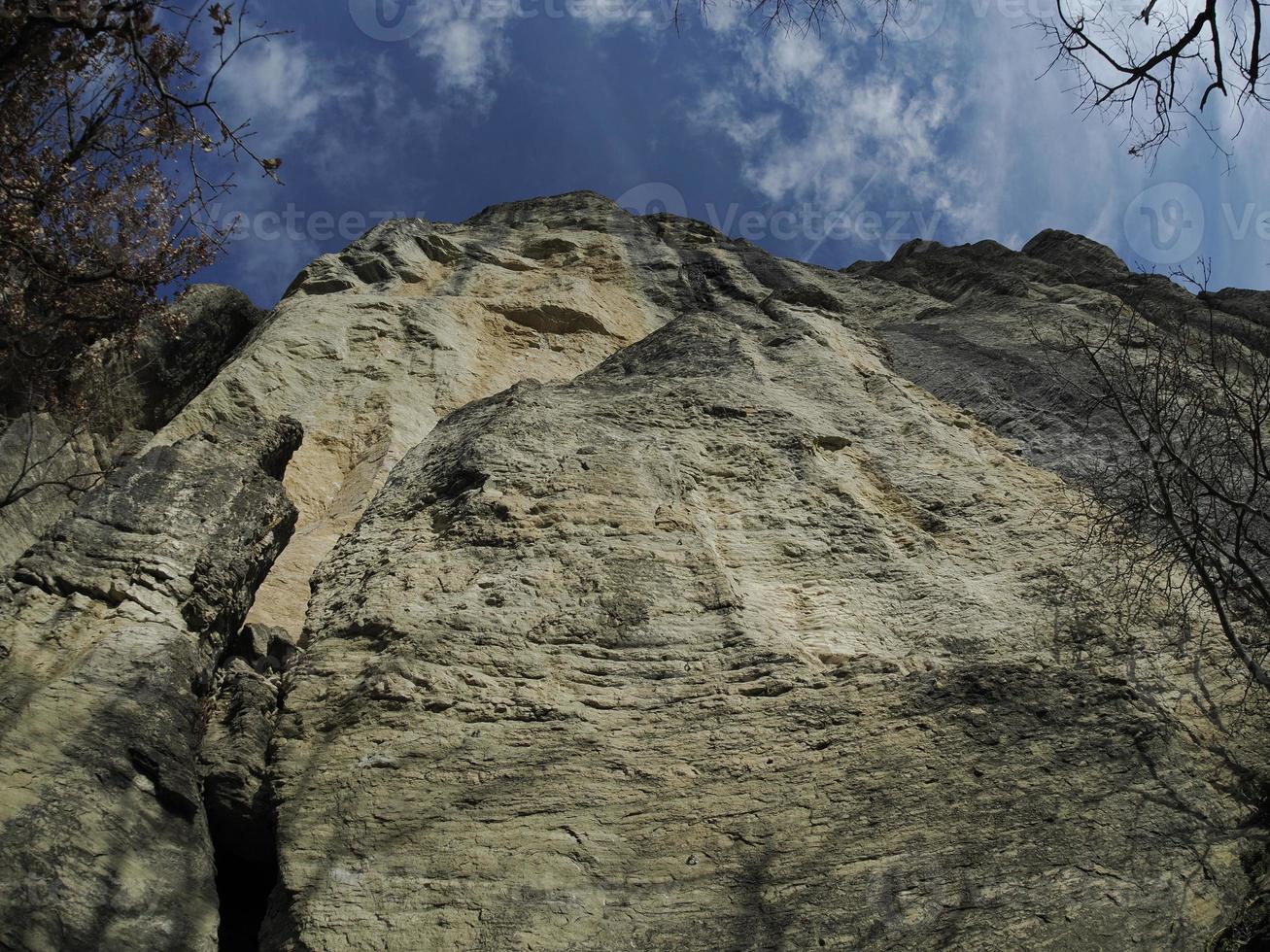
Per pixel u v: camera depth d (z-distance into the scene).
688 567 11.23
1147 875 7.88
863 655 10.59
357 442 20.77
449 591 10.87
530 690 9.71
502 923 7.84
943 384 20.19
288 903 8.12
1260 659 10.23
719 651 10.15
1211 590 9.34
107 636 9.67
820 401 15.84
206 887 8.58
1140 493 11.95
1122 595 11.45
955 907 7.70
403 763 9.01
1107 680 9.52
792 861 8.18
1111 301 25.97
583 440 13.37
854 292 33.62
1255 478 10.41
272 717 10.11
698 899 7.98
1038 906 7.64
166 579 10.52
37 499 13.00
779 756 9.02
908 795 8.59
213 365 23.08
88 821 8.27
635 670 9.96
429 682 9.64
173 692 9.51
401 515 12.67
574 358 26.86
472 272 30.14
